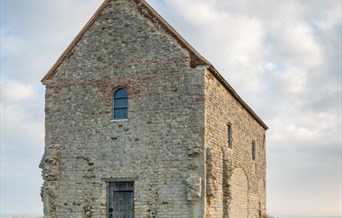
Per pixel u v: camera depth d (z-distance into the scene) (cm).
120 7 2536
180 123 2320
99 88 2494
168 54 2400
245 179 3070
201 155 2259
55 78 2583
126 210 2358
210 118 2367
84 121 2489
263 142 3778
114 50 2502
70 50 2580
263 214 3628
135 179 2344
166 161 2309
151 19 2470
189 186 2228
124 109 2452
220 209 2455
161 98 2373
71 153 2481
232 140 2770
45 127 2555
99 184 2406
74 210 2427
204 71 2328
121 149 2398
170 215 2259
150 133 2361
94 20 2566
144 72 2425
